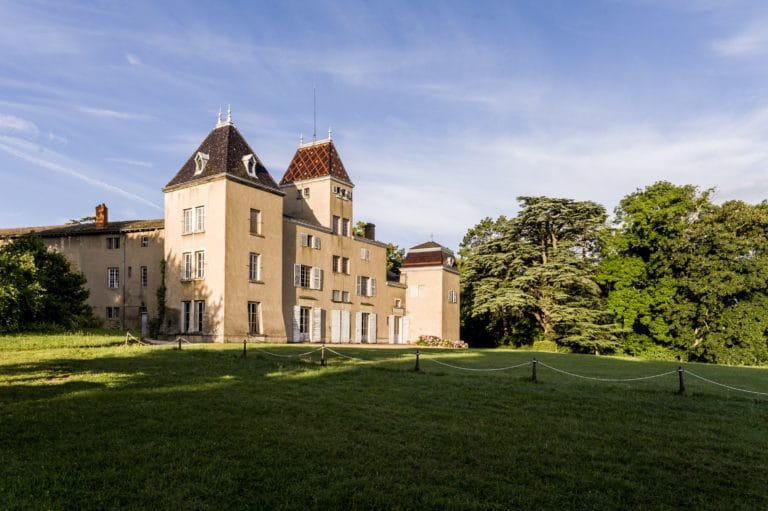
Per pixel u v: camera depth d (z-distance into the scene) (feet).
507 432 33.14
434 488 23.18
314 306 128.77
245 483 23.06
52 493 21.34
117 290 124.67
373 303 152.66
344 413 36.68
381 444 29.37
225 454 26.81
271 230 114.83
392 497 22.03
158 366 57.77
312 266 129.39
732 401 46.14
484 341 189.57
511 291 151.84
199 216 108.68
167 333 109.91
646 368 75.97
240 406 37.73
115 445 27.71
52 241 132.46
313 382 50.11
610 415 39.17
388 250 226.79
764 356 137.08
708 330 144.97
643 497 23.25
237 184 107.04
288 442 29.14
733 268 140.67
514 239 161.99
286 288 121.19
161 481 22.84
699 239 144.05
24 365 55.72
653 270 152.97
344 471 24.85
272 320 112.47
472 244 217.15
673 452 29.91
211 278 104.17
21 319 88.99
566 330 151.84
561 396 46.26
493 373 62.08
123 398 39.22
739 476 26.40
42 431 29.78
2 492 21.09
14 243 101.91
